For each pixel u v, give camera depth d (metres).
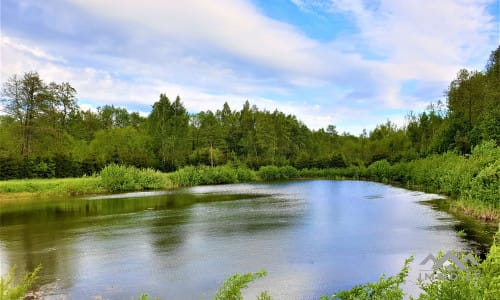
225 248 15.38
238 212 25.61
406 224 20.12
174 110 89.38
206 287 10.98
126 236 17.92
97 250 15.30
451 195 33.69
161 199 34.88
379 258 13.55
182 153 77.88
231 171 64.31
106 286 11.17
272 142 89.25
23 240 17.30
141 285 11.23
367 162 78.31
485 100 47.97
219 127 89.50
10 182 38.81
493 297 3.91
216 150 79.75
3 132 50.62
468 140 47.81
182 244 16.17
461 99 55.47
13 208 28.73
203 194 40.25
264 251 14.80
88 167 52.47
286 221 21.70
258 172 72.75
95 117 94.75
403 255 13.91
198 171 59.81
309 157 86.25
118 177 45.28
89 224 21.28
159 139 76.69
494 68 50.91
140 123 106.69
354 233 18.00
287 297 10.03
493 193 22.70
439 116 70.25
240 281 5.78
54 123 58.06
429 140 67.38
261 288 10.70
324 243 16.00
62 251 15.22
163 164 69.00
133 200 34.03
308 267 12.62
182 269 12.67
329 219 22.27
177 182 54.47
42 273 12.41
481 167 27.23
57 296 10.42
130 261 13.70
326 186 52.06
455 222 20.41
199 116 99.38
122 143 69.56
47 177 46.97
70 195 39.00
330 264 12.91
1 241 17.12
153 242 16.61
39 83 51.22
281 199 34.31
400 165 57.78
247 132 94.31
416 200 31.75
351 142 95.44
